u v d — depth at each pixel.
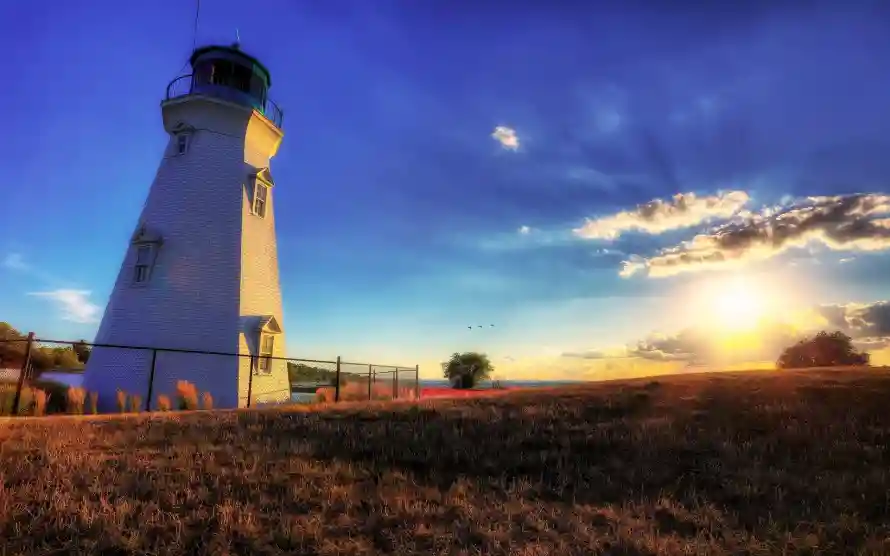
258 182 32.22
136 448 11.74
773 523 9.00
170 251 28.72
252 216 31.42
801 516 9.38
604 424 15.27
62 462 10.23
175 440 12.46
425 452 12.87
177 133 31.09
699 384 20.45
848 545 8.27
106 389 26.78
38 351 38.47
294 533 7.84
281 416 16.03
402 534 8.10
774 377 21.31
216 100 30.67
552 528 8.71
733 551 8.01
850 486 10.70
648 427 14.83
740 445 13.31
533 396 19.64
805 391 18.34
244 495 9.34
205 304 28.33
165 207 29.78
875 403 16.52
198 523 8.03
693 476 11.44
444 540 7.92
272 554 7.25
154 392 26.50
